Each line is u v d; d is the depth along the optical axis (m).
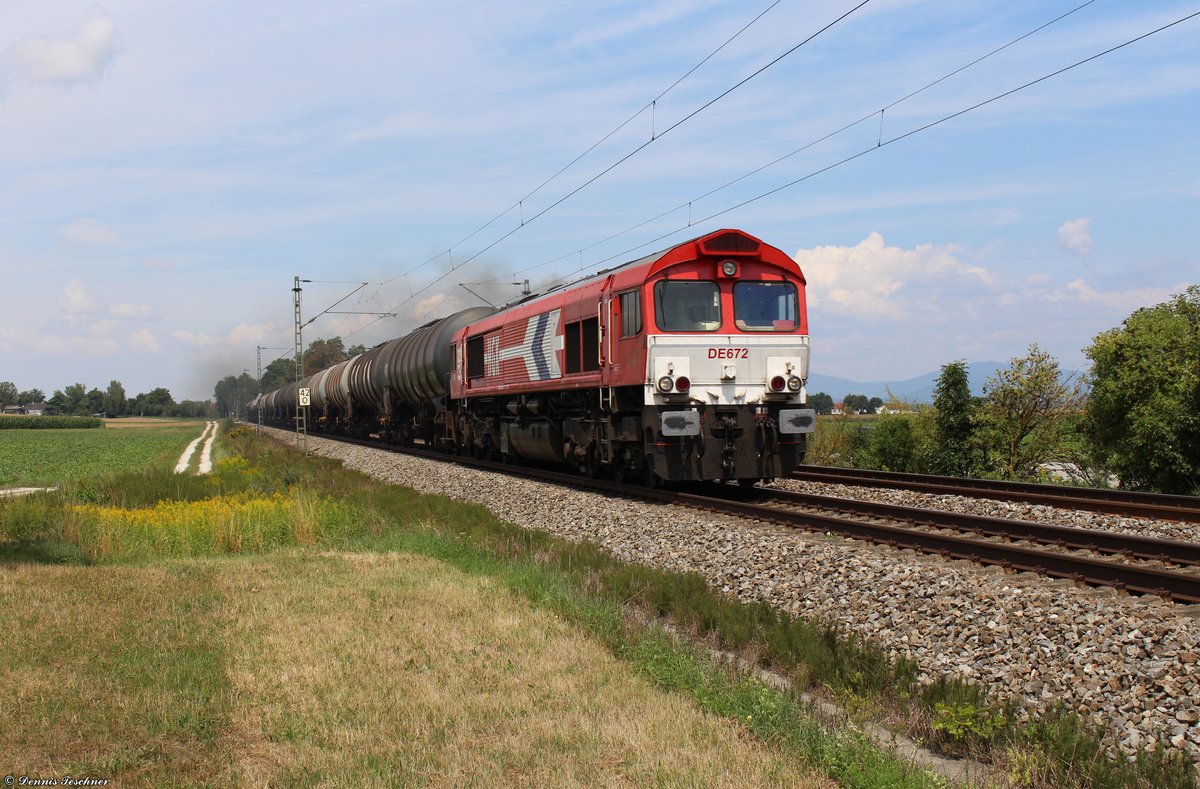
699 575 10.66
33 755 5.49
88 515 16.52
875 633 8.37
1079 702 6.45
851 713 6.57
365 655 7.72
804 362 17.11
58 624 8.67
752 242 16.92
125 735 5.84
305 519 15.91
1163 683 6.32
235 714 6.28
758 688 6.74
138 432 106.38
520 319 23.92
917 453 29.19
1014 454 27.03
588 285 19.58
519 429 24.73
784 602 9.71
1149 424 22.52
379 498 21.05
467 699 6.67
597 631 8.62
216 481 26.28
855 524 12.28
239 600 9.88
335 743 5.81
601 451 19.47
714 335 16.59
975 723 6.09
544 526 16.11
